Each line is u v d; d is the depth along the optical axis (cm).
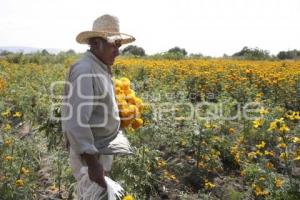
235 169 698
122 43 376
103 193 329
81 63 337
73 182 520
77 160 348
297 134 753
